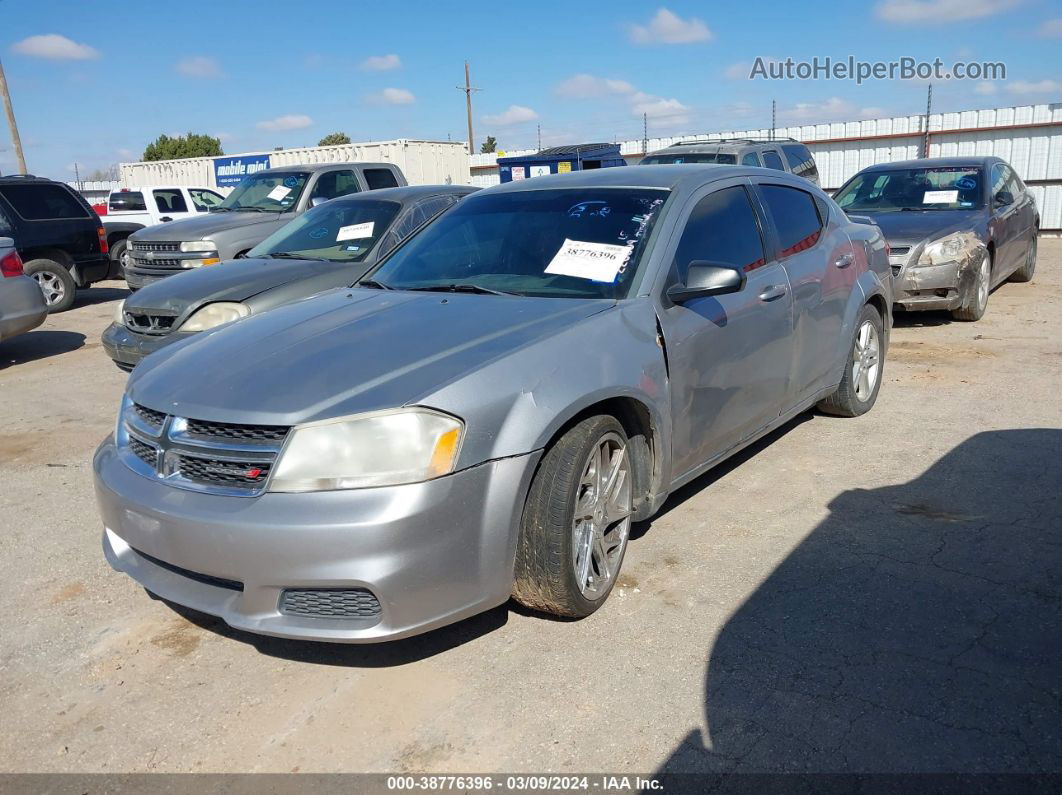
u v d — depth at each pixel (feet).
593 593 11.08
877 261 19.15
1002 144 61.26
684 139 74.74
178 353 11.98
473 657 10.53
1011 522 13.57
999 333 27.61
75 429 21.27
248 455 9.50
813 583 11.92
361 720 9.50
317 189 34.17
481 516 9.60
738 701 9.43
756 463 16.62
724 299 13.44
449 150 70.79
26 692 10.30
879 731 8.84
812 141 68.90
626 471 11.73
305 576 9.05
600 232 13.30
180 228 31.58
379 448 9.21
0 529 15.10
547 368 10.36
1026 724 8.84
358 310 12.49
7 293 28.53
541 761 8.69
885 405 20.15
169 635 11.44
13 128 93.71
